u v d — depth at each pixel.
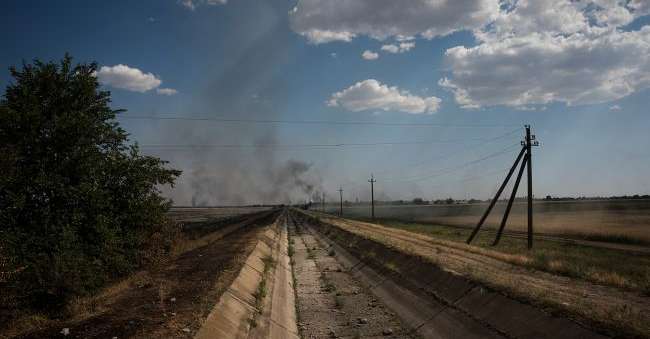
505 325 13.27
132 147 22.11
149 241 23.56
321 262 36.62
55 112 18.62
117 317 12.29
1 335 10.79
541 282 16.64
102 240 18.80
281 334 16.19
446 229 62.97
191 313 12.58
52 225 16.78
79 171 18.42
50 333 10.87
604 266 21.55
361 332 16.77
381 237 40.88
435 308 17.38
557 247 34.69
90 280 15.64
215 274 19.28
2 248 13.68
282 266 31.98
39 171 17.34
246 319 14.91
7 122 16.91
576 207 128.00
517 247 34.84
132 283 17.92
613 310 11.73
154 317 12.20
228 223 73.62
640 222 70.38
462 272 19.17
